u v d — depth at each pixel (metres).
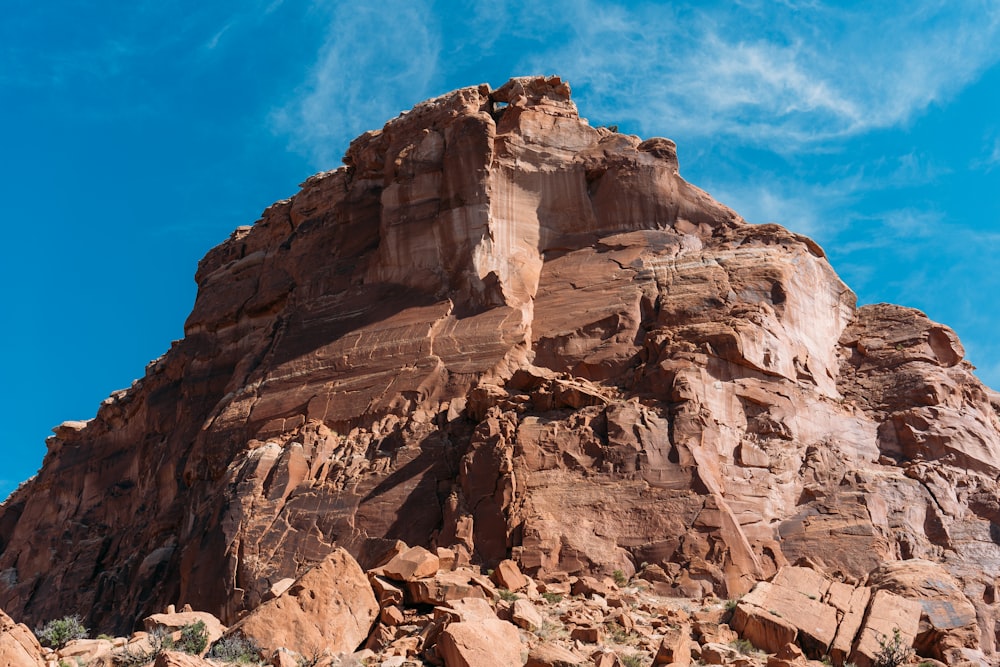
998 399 43.00
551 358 40.88
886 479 37.78
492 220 43.91
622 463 35.47
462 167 44.75
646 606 30.62
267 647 27.16
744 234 43.94
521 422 37.44
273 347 46.84
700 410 36.66
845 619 28.89
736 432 37.38
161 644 27.50
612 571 33.28
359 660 26.22
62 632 29.81
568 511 34.62
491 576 32.12
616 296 41.94
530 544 33.66
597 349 40.47
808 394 39.50
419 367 41.69
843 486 37.22
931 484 38.06
